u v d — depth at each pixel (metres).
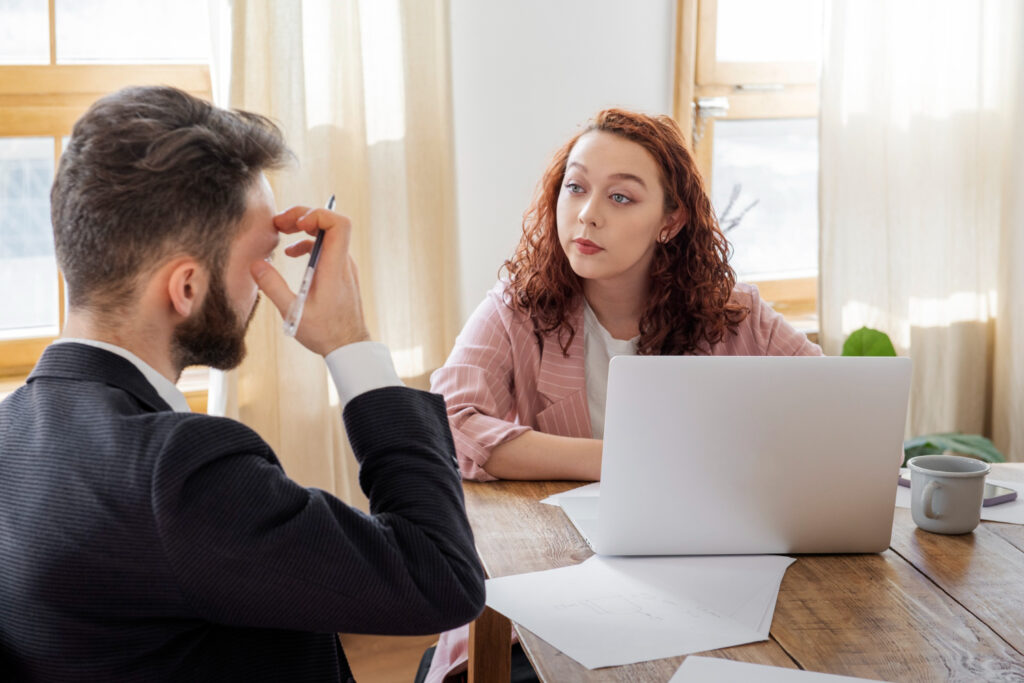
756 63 3.04
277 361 2.46
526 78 2.73
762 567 1.21
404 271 2.58
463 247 2.75
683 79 2.85
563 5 2.73
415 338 2.61
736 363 1.19
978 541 1.30
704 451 1.21
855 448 1.21
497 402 1.69
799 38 3.10
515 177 2.76
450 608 0.86
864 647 1.02
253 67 2.37
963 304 3.04
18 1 2.48
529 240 1.79
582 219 1.63
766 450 1.21
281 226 0.97
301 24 2.37
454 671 1.43
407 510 0.90
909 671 0.97
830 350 2.97
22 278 2.59
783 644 1.03
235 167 0.87
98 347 0.86
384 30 2.51
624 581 1.17
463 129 2.70
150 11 2.59
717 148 3.10
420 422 0.95
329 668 0.91
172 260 0.85
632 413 1.19
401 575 0.84
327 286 0.96
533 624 1.06
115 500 0.77
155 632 0.80
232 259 0.89
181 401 0.90
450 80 2.53
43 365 0.86
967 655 1.01
